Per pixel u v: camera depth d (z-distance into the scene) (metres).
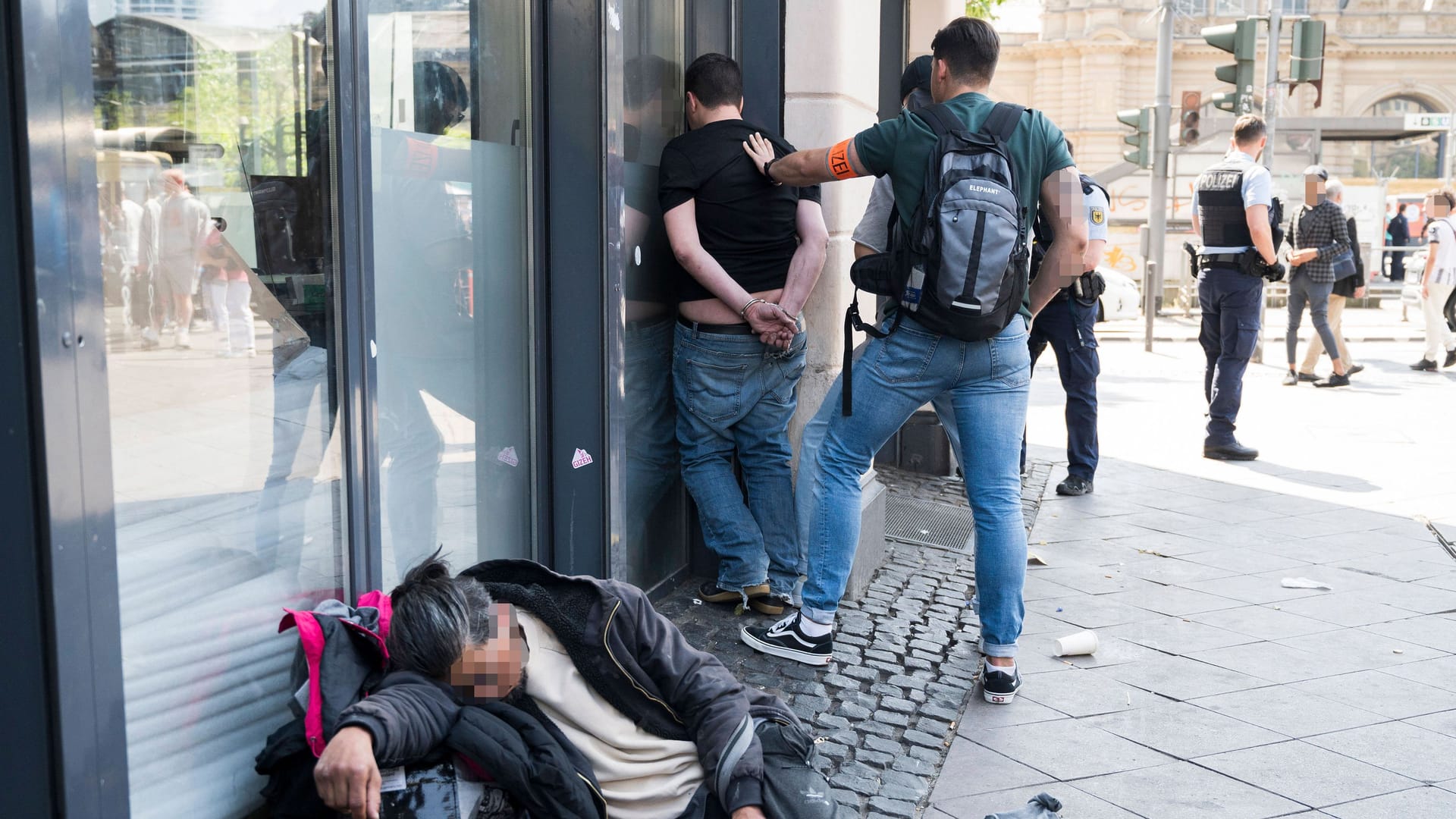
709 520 4.29
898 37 7.05
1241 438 8.55
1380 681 3.90
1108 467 7.50
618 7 3.50
